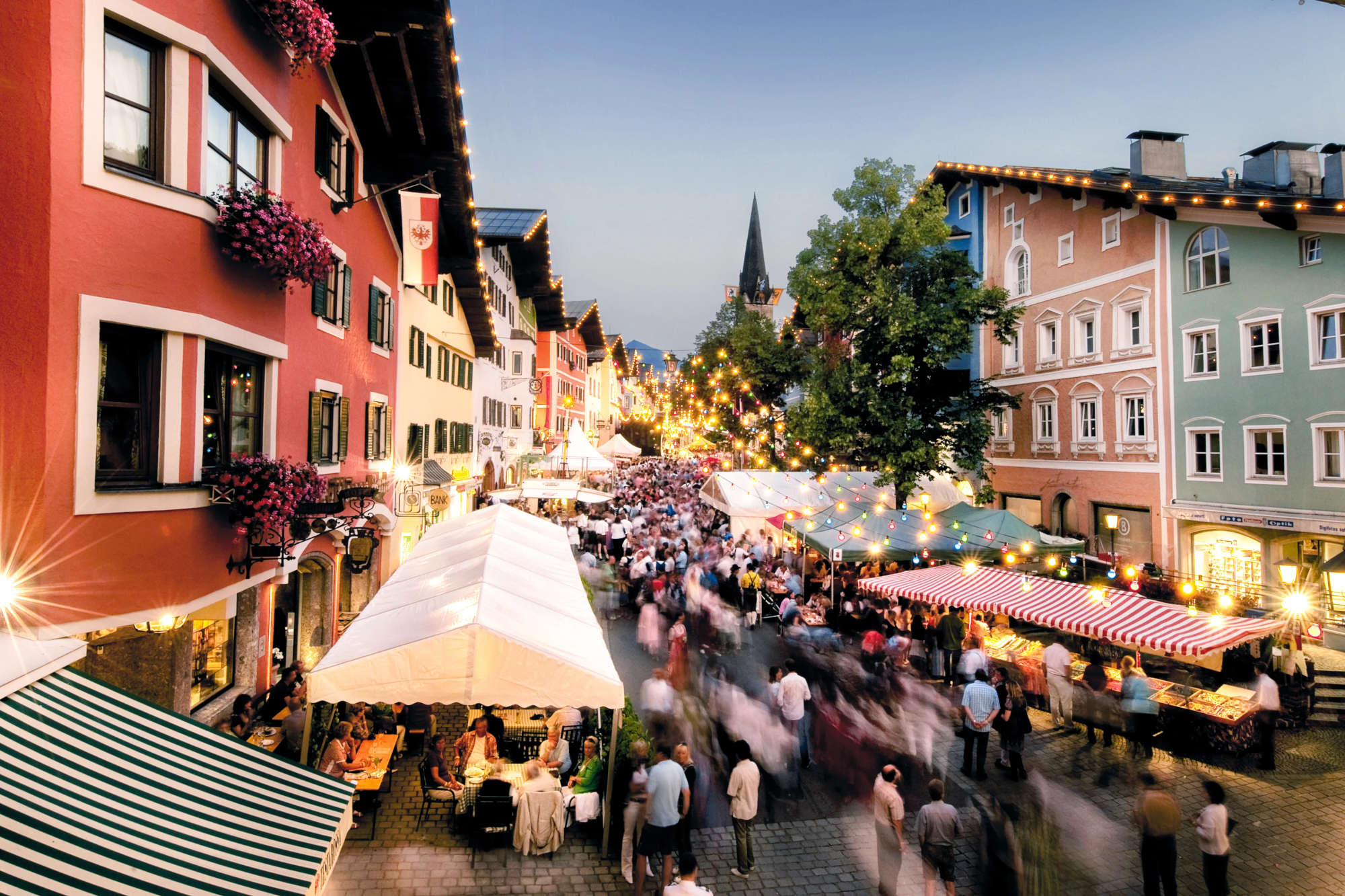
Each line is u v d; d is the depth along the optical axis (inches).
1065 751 450.3
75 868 141.7
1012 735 411.2
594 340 2556.6
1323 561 699.4
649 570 795.4
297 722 370.0
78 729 177.3
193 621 339.6
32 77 238.7
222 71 305.0
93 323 253.6
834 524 747.4
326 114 468.1
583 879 301.6
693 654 616.1
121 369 271.4
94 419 255.3
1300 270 714.2
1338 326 684.7
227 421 327.3
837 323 938.7
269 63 349.7
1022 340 1136.2
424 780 351.6
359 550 574.6
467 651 282.8
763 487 949.2
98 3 253.0
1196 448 834.2
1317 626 525.0
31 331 238.2
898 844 294.5
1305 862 327.3
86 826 152.6
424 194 560.7
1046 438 1080.2
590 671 287.7
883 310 901.2
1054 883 296.0
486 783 321.1
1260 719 436.8
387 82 503.5
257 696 417.7
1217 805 294.8
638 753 317.7
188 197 285.3
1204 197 739.4
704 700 506.3
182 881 154.5
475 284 901.8
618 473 2208.4
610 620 723.4
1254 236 759.7
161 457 280.8
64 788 158.7
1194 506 815.1
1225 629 426.6
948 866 283.4
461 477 767.7
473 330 1029.8
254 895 161.3
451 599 340.8
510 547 478.3
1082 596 505.4
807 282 941.2
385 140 557.0
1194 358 834.2
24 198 237.5
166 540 279.4
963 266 925.8
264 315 345.1
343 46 465.7
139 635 328.2
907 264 959.6
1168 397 861.2
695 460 2578.7
